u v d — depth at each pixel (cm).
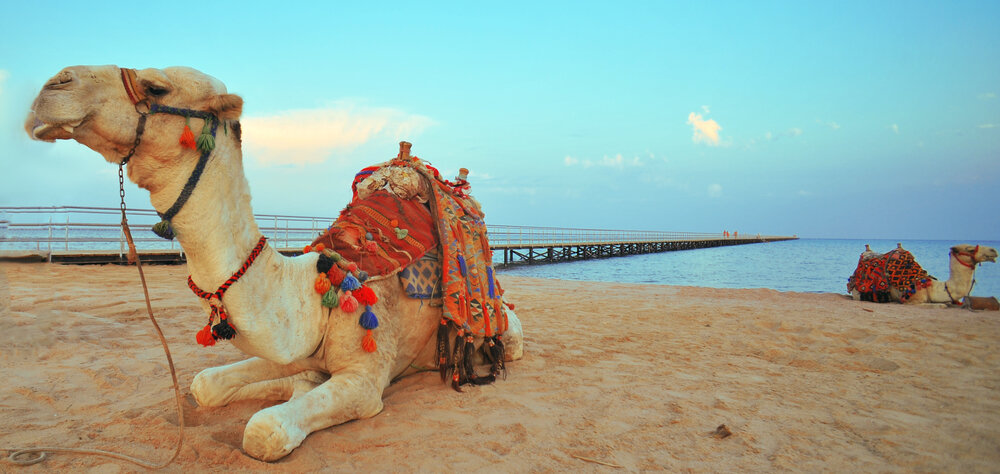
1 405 359
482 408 374
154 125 245
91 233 1653
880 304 1119
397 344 377
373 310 350
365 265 357
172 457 269
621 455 306
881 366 526
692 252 6662
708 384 454
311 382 351
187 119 253
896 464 297
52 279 1000
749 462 300
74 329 585
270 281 294
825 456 307
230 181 273
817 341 648
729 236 10531
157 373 446
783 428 351
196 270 273
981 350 595
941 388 449
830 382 467
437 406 373
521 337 527
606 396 412
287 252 2006
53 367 447
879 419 368
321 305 327
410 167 423
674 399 409
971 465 296
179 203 257
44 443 297
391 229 386
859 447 321
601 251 4981
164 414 343
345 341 336
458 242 424
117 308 729
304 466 278
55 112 216
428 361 432
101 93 233
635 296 1179
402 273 381
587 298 1116
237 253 277
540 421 355
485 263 458
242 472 271
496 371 450
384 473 276
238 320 278
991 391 439
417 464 287
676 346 617
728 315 861
